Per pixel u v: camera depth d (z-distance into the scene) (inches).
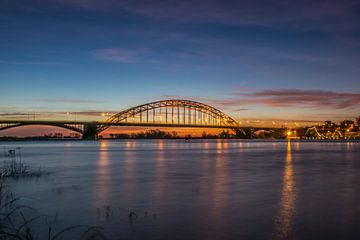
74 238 471.2
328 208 633.0
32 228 515.2
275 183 959.0
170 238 472.7
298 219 559.2
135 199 727.1
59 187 898.7
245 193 791.7
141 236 481.1
